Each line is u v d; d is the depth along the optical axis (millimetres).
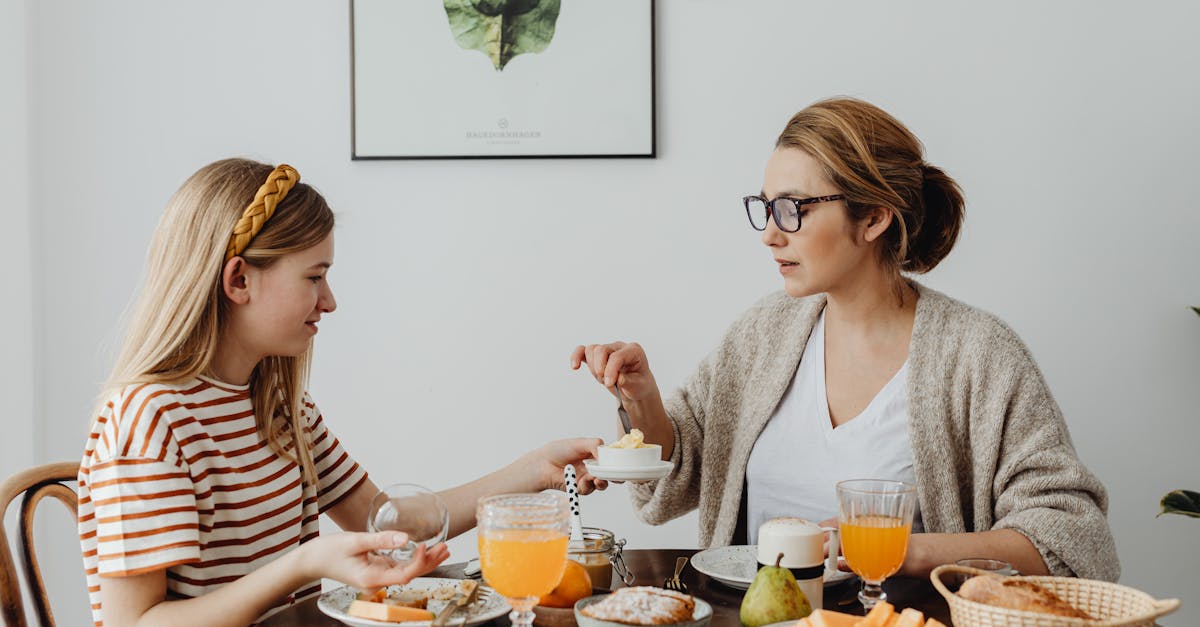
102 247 2297
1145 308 2271
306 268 1286
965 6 2287
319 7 2314
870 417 1514
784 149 1480
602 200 2320
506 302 2328
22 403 2219
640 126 2305
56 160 2289
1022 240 2289
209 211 1255
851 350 1561
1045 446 1393
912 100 2299
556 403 2324
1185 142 2266
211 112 2309
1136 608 888
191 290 1240
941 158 2299
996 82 2285
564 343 2330
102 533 1120
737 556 1319
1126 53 2271
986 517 1441
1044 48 2283
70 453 2295
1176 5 2266
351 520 1549
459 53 2312
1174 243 2268
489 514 951
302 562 1074
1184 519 2256
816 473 1534
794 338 1612
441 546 1067
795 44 2305
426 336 2328
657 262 2322
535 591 950
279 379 1392
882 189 1427
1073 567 1273
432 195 2322
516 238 2324
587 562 1176
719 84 2309
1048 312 2287
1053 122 2281
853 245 1465
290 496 1345
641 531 2307
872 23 2299
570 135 2309
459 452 2330
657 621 938
